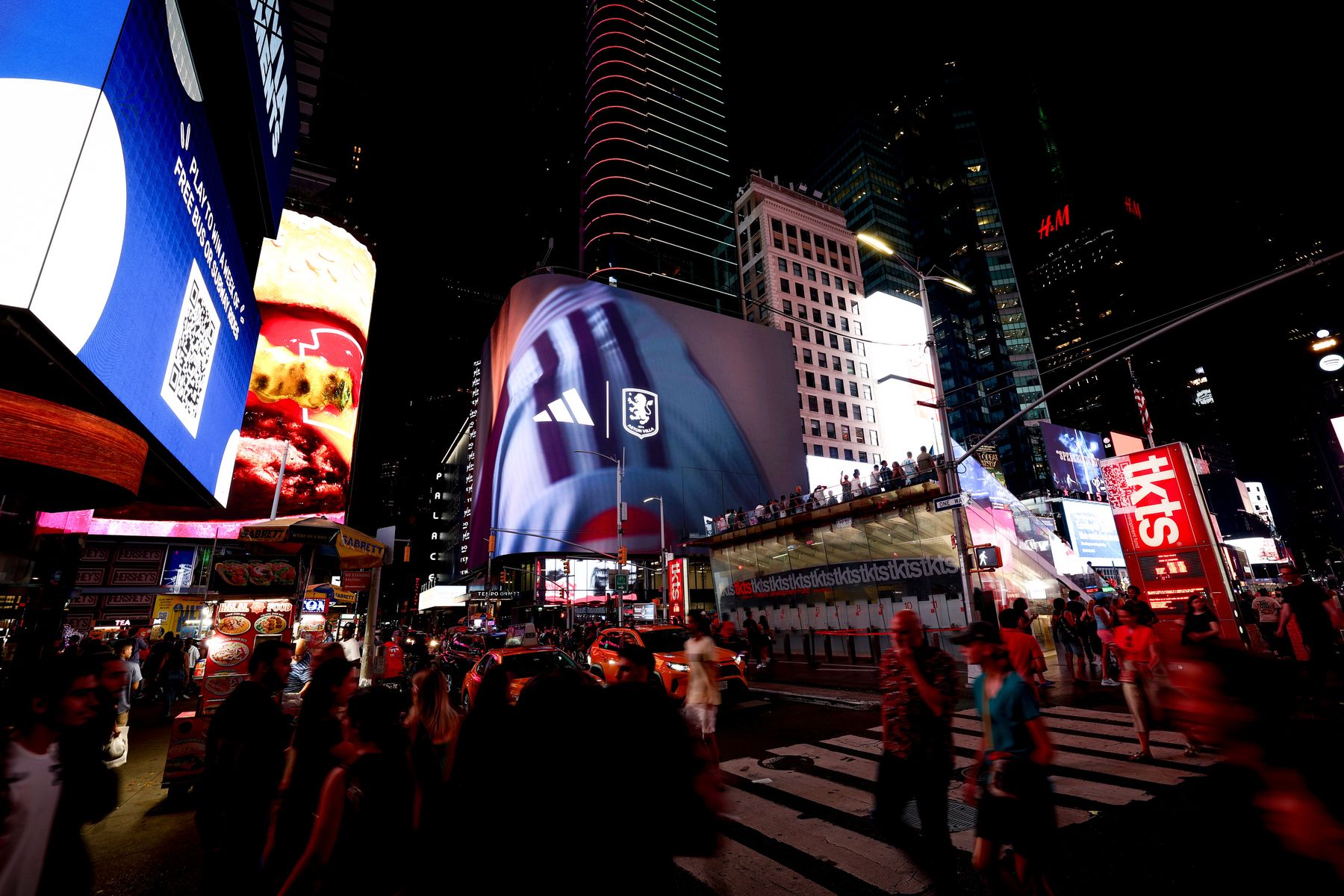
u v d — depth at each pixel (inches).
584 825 73.3
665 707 87.0
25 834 107.1
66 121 173.6
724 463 2677.2
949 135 5541.3
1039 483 4281.5
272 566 384.8
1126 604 304.3
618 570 1157.7
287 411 1665.8
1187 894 157.6
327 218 2006.6
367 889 107.7
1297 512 6127.0
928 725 168.4
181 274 273.3
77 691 117.5
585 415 2508.6
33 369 212.4
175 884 195.2
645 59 4212.6
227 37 309.9
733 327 2984.7
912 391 3112.7
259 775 149.4
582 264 3651.6
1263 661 92.1
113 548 1295.5
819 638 917.2
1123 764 280.8
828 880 180.7
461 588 3602.4
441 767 163.9
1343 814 79.4
